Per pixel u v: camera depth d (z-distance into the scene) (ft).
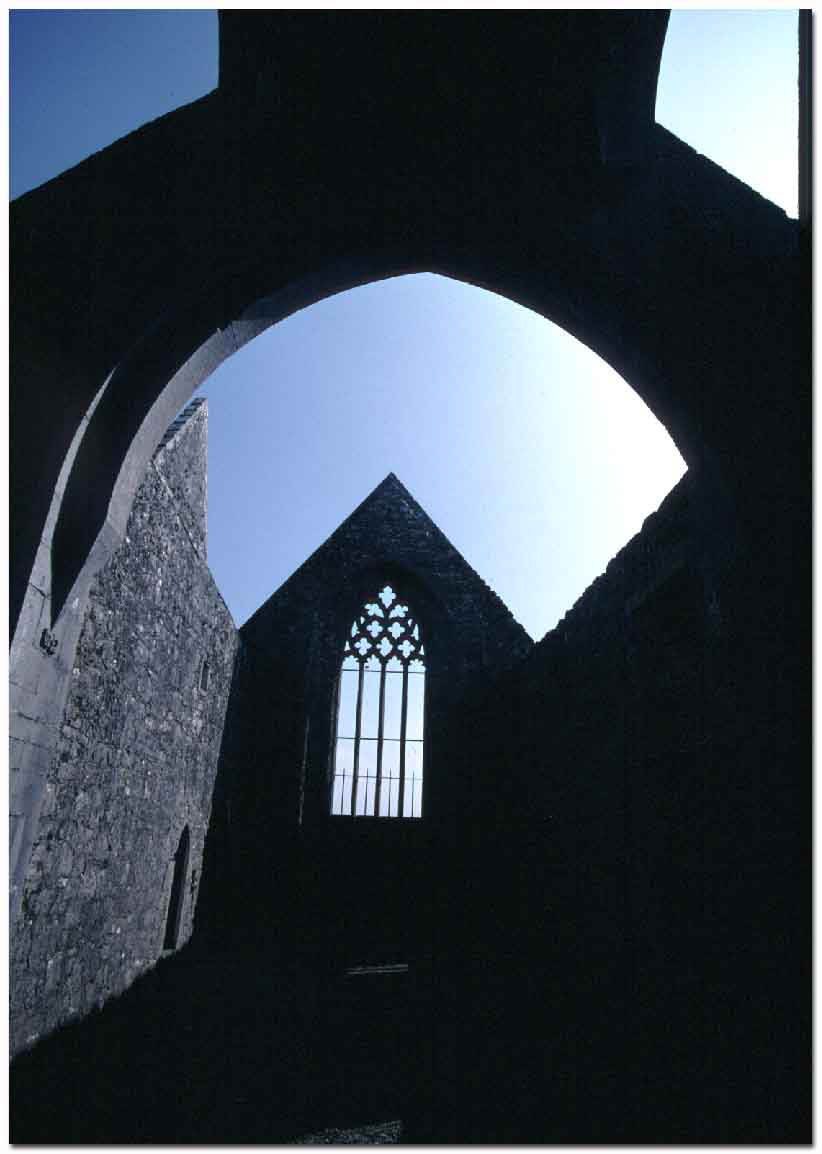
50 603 12.92
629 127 14.21
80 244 13.99
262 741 42.47
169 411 15.14
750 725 12.79
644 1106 17.02
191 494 29.60
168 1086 18.39
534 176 14.79
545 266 14.87
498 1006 26.99
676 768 19.67
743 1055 13.76
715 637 14.28
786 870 11.78
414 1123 16.12
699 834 17.38
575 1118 16.38
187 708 29.99
